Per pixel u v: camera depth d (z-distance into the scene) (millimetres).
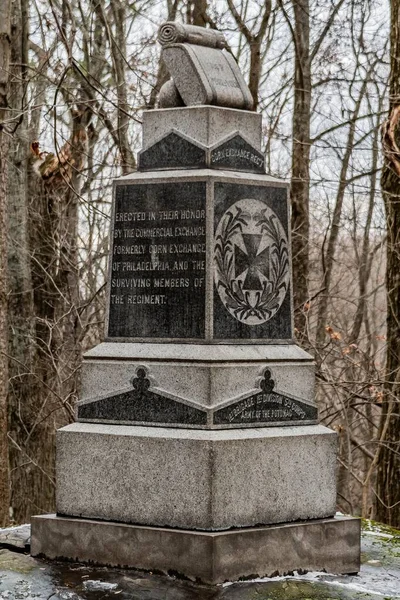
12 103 19031
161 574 8719
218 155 9328
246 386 9062
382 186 15164
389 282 15070
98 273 20984
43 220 19844
